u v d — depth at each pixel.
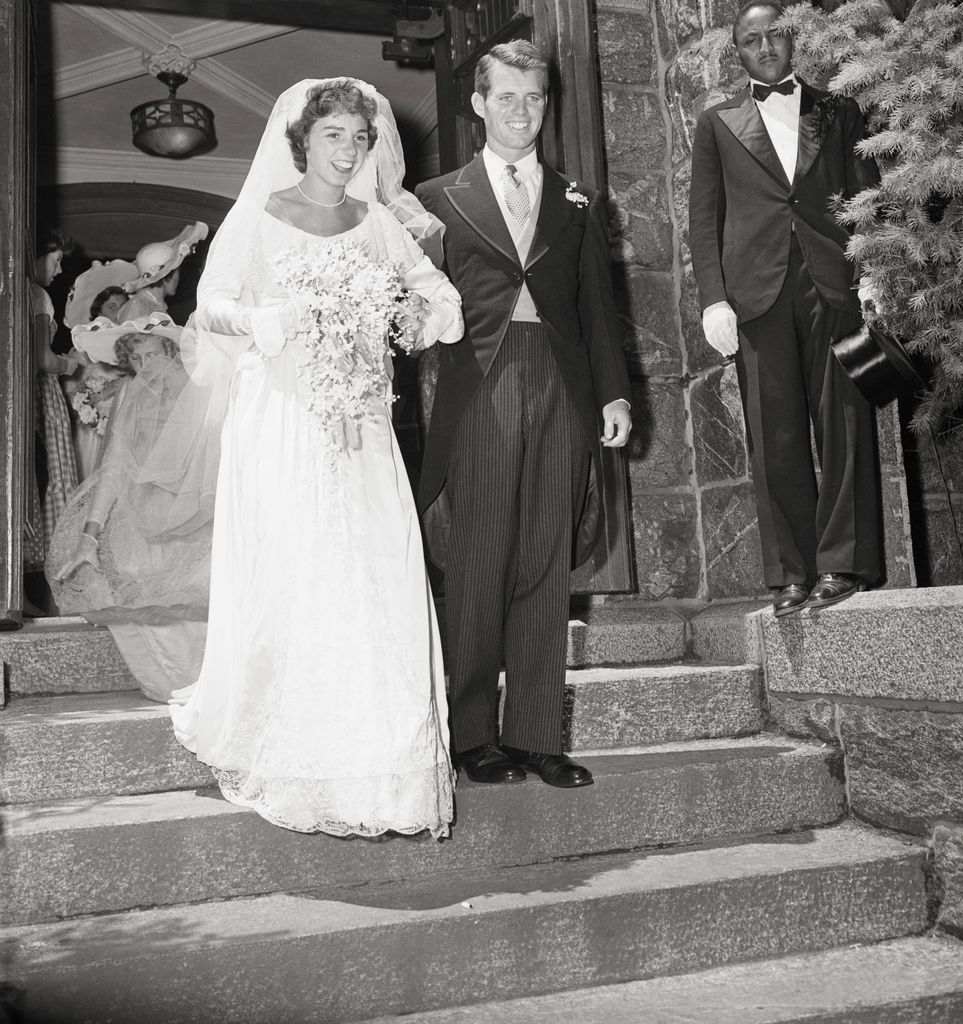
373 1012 2.32
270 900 2.53
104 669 3.85
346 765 2.44
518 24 4.62
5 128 3.97
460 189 3.00
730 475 4.36
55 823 2.49
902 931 2.79
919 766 2.94
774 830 3.07
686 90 4.57
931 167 2.93
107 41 8.34
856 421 3.24
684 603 4.51
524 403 2.86
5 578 3.75
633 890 2.54
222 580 2.76
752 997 2.41
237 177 9.85
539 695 2.87
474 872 2.72
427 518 3.09
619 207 4.67
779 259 3.31
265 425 2.74
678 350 4.67
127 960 2.16
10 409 3.82
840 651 3.20
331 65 8.84
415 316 2.77
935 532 4.60
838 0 3.80
